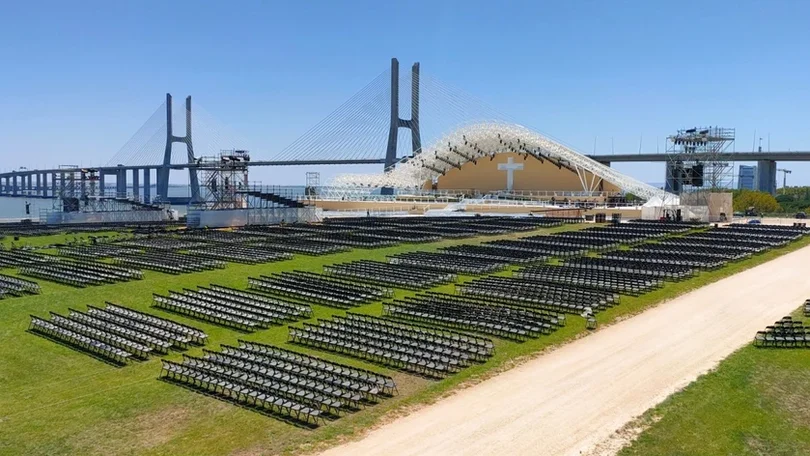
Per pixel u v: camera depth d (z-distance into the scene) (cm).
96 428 1923
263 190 8994
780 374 2261
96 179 9894
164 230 7575
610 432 1789
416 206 11181
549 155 12412
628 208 9731
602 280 3888
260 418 1978
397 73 14012
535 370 2350
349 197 12081
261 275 4444
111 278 4325
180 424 1942
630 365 2372
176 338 2852
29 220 9338
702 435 1770
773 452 1686
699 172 8969
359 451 1714
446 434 1805
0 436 1877
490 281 3938
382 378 2298
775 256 5153
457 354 2511
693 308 3278
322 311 3403
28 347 2872
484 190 14012
